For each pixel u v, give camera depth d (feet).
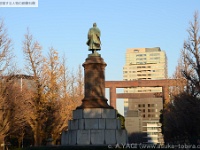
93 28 85.30
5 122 98.37
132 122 326.85
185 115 103.45
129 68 492.95
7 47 100.37
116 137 75.82
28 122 119.34
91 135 74.95
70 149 68.95
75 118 79.46
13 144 152.97
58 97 132.16
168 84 193.36
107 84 210.59
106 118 77.36
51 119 123.75
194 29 98.43
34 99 118.32
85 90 81.87
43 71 121.70
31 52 120.16
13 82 104.42
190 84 100.07
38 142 118.11
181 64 134.21
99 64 82.28
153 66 482.28
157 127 355.97
